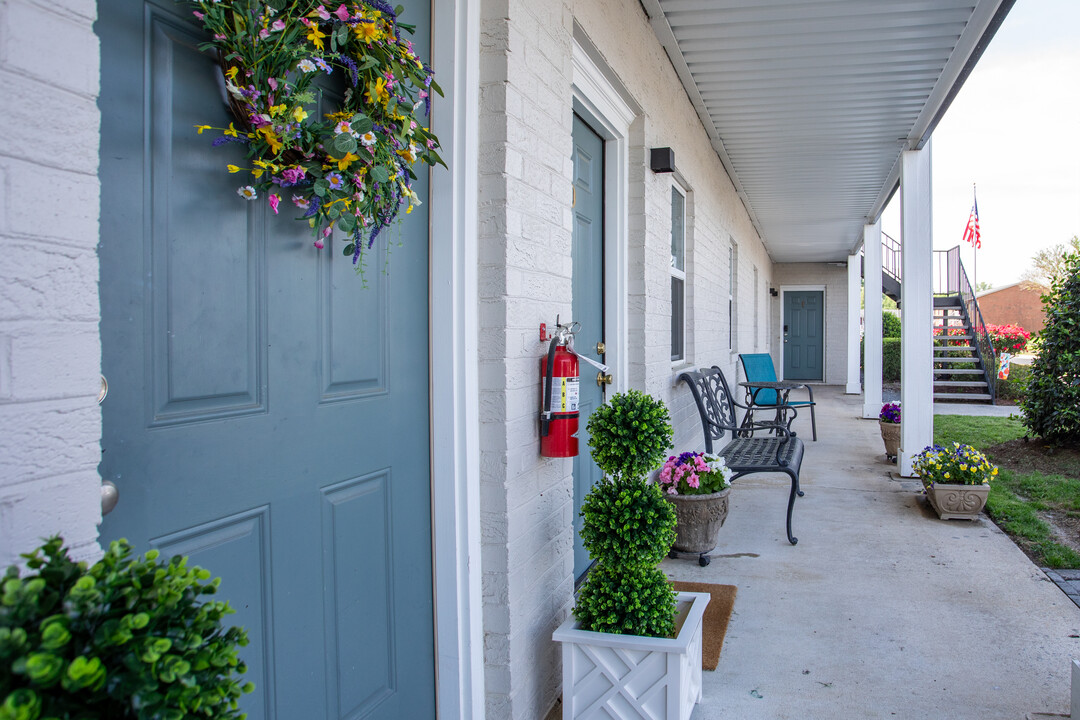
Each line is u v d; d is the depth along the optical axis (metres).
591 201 3.28
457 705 1.77
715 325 6.60
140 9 1.00
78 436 0.79
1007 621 2.82
